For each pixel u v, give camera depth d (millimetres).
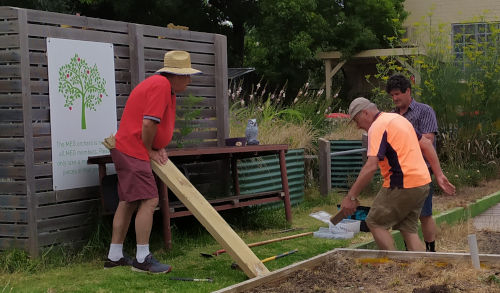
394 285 4434
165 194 6422
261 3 22984
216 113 8172
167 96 5656
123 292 4824
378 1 22812
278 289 4461
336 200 10242
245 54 29359
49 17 6113
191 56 7809
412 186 5594
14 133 5910
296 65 24344
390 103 14805
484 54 14344
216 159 8094
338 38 23094
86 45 6461
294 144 10578
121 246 5820
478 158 13539
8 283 5152
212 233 5469
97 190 6547
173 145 7555
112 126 6742
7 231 5969
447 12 23922
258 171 8820
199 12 23906
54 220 6109
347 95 24844
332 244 6902
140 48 7012
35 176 5973
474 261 4750
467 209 9570
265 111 11516
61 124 6203
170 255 6262
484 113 13609
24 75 5863
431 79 13414
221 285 5031
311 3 22469
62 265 5938
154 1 22703
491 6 23297
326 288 4441
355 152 11055
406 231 5816
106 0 23094
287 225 8070
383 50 22500
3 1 19109
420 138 6082
